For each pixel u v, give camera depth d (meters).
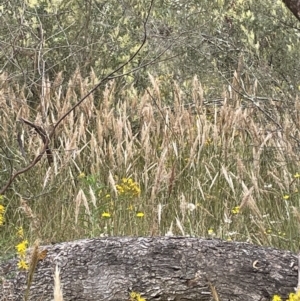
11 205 4.29
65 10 6.16
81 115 4.67
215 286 2.73
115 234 3.92
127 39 5.85
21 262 2.36
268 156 4.93
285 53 6.32
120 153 4.58
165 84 5.99
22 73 5.19
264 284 2.74
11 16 5.83
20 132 4.96
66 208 4.24
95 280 2.71
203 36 6.36
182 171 4.44
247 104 5.38
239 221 4.15
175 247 2.79
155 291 2.71
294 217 4.06
